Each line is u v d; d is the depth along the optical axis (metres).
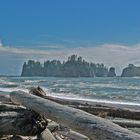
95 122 4.69
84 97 30.41
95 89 50.50
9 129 6.26
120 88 54.19
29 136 6.50
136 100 27.92
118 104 22.69
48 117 6.09
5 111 6.69
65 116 5.48
